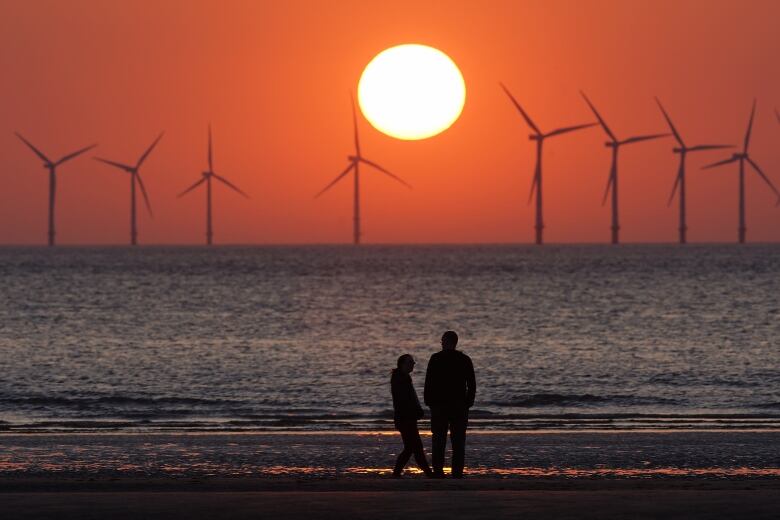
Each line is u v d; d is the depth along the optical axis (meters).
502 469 100.62
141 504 68.81
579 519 64.06
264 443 119.81
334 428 139.38
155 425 143.62
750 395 186.88
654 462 105.06
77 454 110.62
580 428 137.00
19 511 66.38
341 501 69.88
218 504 68.81
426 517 64.62
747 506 67.94
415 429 91.06
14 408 169.38
